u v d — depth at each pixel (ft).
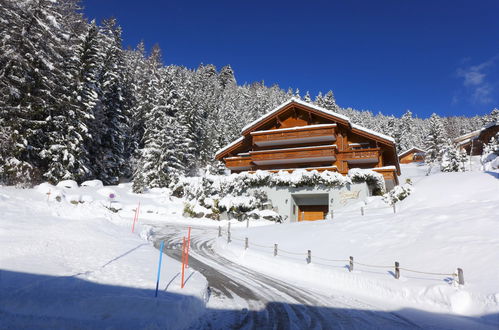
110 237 48.14
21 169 85.20
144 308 21.57
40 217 50.01
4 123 85.56
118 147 140.26
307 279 43.14
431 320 27.30
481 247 37.52
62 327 17.76
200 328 22.71
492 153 146.51
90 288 24.44
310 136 108.27
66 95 106.73
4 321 17.70
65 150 99.71
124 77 164.76
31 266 27.66
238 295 33.27
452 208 54.90
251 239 65.82
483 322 26.35
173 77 207.92
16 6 85.35
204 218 99.96
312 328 24.79
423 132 355.56
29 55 87.51
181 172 145.59
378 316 28.58
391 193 77.15
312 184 97.50
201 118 203.31
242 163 118.21
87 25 120.88
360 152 103.65
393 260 41.22
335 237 55.67
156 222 90.99
